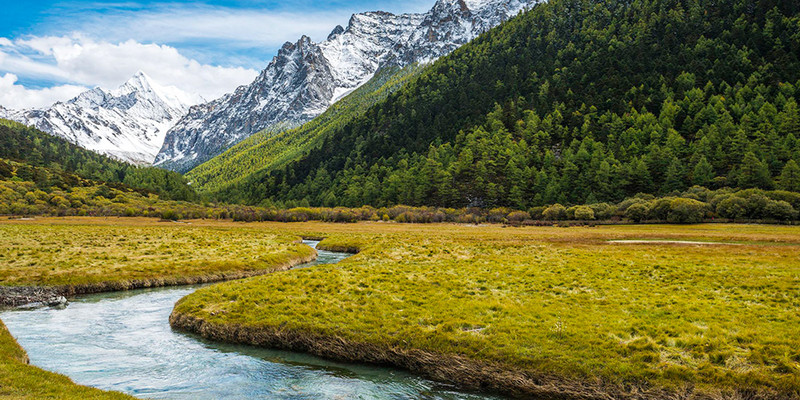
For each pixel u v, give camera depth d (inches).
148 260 1758.1
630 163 5974.4
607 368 703.7
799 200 4020.7
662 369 683.4
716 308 949.2
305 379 754.8
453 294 1123.9
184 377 751.1
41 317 1095.0
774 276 1269.7
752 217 3956.7
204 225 4589.1
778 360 684.1
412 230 4005.9
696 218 4057.6
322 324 916.6
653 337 797.2
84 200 6732.3
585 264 1576.0
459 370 762.8
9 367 674.8
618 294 1098.1
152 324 1052.5
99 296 1349.7
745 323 844.6
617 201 5620.1
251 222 5378.9
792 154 5211.6
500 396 711.1
